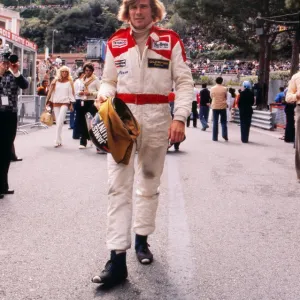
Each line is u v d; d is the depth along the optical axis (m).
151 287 3.29
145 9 3.40
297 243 4.37
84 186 6.67
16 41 18.75
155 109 3.49
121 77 3.50
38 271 3.52
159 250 4.07
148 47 3.44
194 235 4.52
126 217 3.33
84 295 3.14
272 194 6.54
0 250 3.96
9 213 5.16
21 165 8.37
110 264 3.32
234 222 5.03
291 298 3.18
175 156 10.28
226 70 71.56
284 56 38.66
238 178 7.70
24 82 6.12
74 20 122.44
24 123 15.70
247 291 3.27
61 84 11.02
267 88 31.56
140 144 3.51
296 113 7.62
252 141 14.29
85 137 10.80
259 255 4.01
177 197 6.17
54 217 5.03
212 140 14.27
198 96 23.44
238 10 31.80
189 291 3.25
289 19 31.02
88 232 4.51
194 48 97.62
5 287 3.23
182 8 34.19
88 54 39.03
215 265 3.75
